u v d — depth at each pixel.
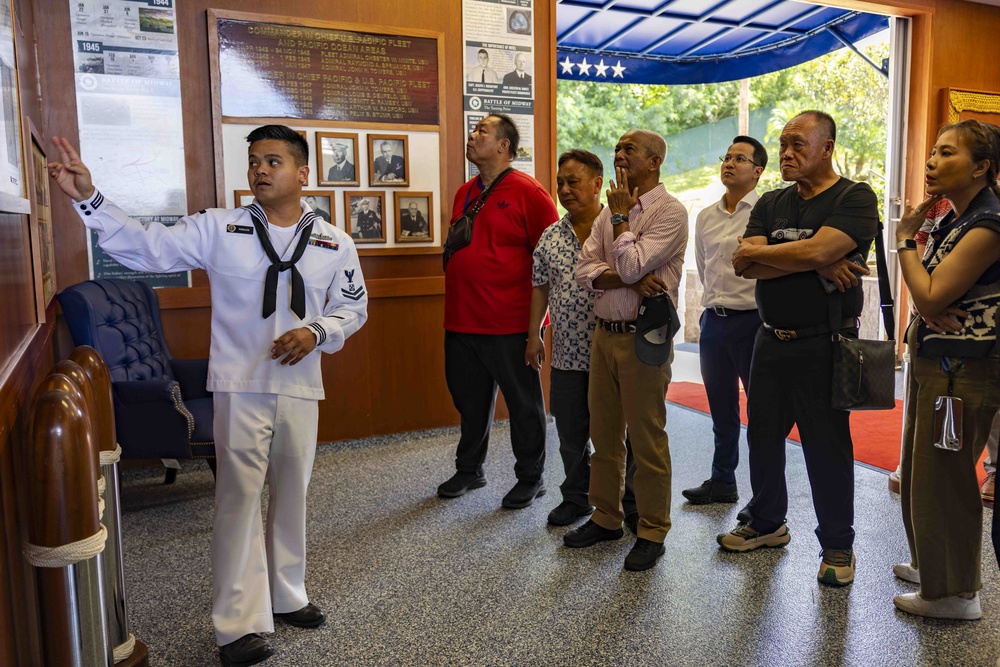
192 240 1.97
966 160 2.08
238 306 2.02
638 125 11.60
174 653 2.13
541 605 2.38
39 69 3.42
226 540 2.03
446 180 4.40
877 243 2.37
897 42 6.16
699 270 3.39
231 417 2.01
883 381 2.33
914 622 2.25
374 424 4.35
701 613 2.31
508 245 3.23
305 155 2.07
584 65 7.02
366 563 2.70
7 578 1.33
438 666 2.05
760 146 3.21
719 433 3.27
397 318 4.36
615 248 2.40
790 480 3.57
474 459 3.44
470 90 4.45
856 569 2.60
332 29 4.05
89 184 1.83
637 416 2.57
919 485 2.23
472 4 4.40
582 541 2.81
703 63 7.42
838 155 9.89
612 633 2.21
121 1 3.62
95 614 1.28
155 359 3.40
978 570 2.23
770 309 2.47
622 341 2.56
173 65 3.75
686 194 11.41
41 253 2.79
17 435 1.55
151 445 3.02
